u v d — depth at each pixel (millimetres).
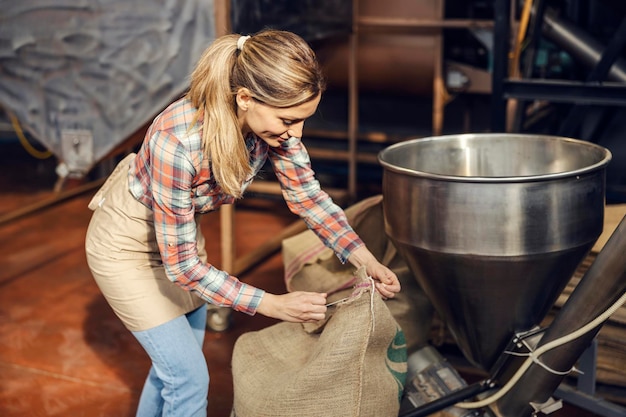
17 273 3779
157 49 2900
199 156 1656
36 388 2740
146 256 1904
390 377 1951
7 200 4961
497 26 3008
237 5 2891
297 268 2490
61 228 4430
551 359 1998
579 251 1953
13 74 3076
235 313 3268
